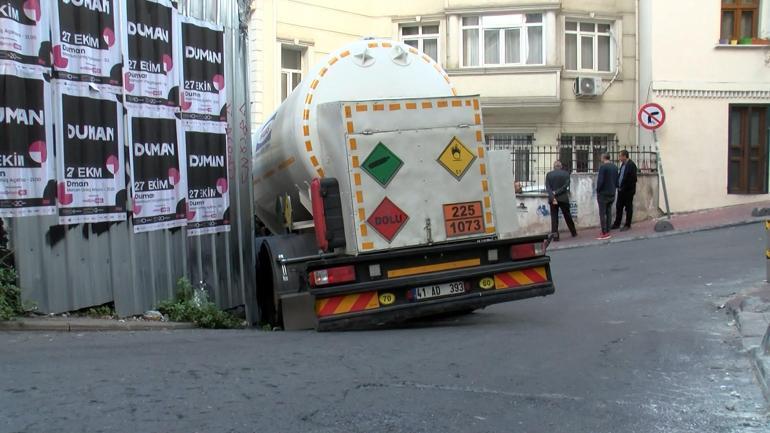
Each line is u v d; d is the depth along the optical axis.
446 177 7.96
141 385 5.30
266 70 20.06
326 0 21.34
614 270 12.31
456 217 7.96
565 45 21.45
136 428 4.38
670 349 6.70
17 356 6.07
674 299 9.41
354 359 6.33
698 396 5.25
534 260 8.20
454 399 5.12
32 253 7.15
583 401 5.11
